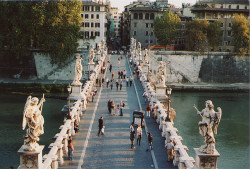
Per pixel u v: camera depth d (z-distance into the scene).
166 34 119.44
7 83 97.31
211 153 22.75
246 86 111.25
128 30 150.38
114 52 124.25
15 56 109.25
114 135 37.44
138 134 34.31
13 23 100.56
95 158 31.17
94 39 122.00
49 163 25.14
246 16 130.75
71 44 103.38
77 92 46.78
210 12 129.62
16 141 54.59
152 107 46.69
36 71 110.12
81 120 42.41
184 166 26.42
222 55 118.62
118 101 53.66
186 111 80.88
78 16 105.00
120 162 30.38
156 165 29.28
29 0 99.62
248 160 52.25
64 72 110.12
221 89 109.25
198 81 119.06
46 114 70.44
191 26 119.62
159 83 46.28
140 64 79.12
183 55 117.19
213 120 22.56
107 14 150.75
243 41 117.38
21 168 22.56
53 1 99.50
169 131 32.69
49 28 102.25
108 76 75.19
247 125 69.81
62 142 31.22
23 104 81.00
